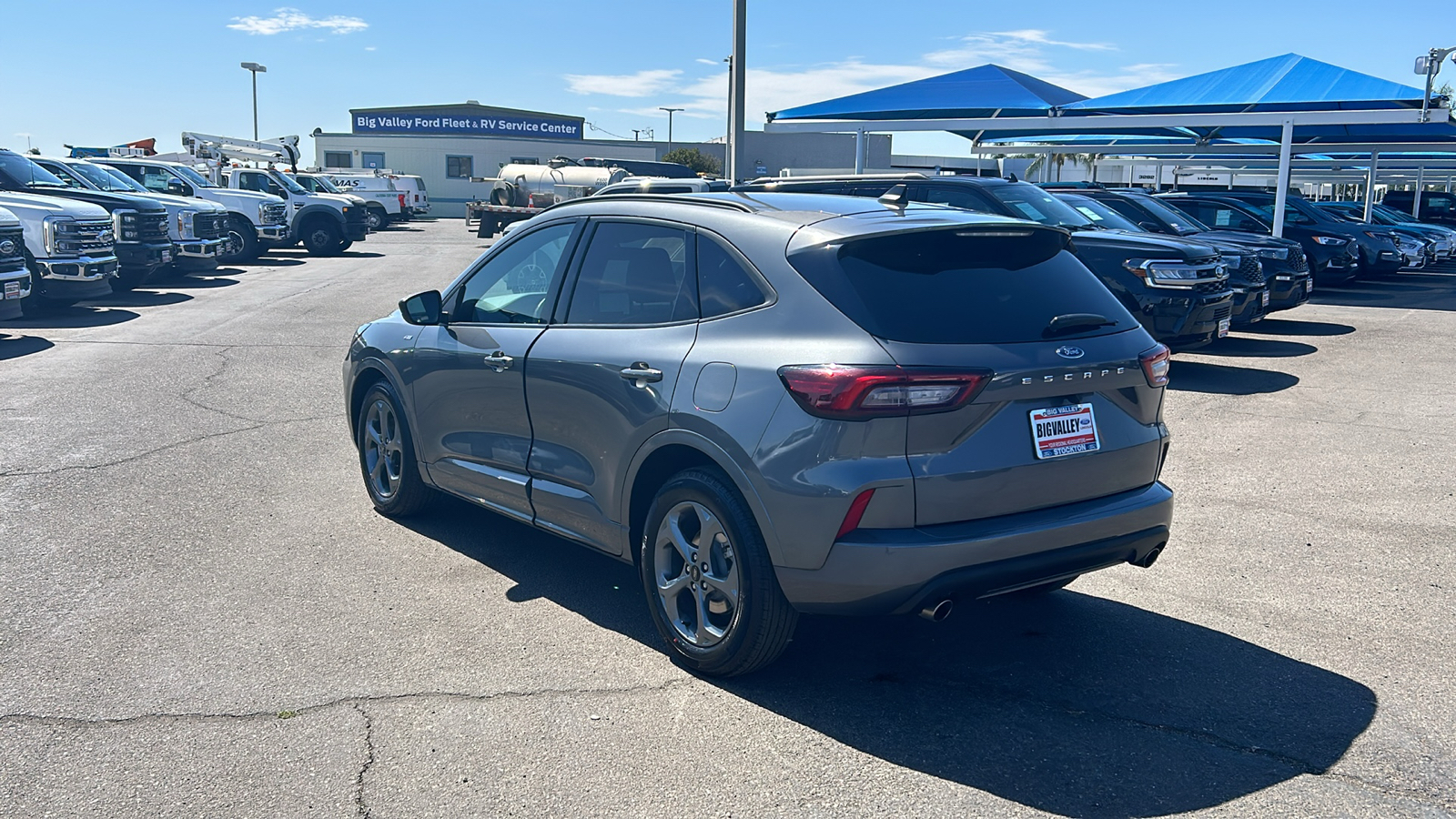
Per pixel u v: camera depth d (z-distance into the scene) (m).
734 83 16.06
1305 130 23.22
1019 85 19.05
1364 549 5.42
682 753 3.46
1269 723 3.65
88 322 13.82
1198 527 5.79
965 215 4.11
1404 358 11.51
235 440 7.52
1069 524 3.65
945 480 3.46
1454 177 44.19
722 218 4.09
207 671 4.01
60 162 18.48
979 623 4.52
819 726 3.63
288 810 3.13
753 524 3.70
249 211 24.83
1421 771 3.34
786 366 3.56
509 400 4.75
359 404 6.10
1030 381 3.56
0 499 6.11
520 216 34.53
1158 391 4.00
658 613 4.12
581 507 4.41
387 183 45.12
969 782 3.29
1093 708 3.77
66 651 4.16
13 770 3.33
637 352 4.10
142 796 3.19
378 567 5.12
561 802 3.18
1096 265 9.98
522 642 4.30
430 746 3.49
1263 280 11.64
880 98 19.50
